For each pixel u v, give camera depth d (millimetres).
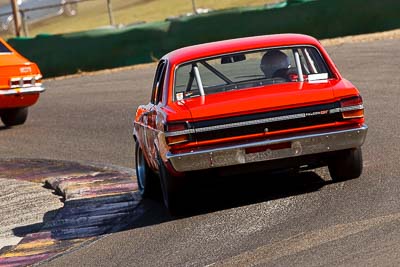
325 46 75812
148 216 27953
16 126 57688
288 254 20516
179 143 24891
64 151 45594
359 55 66750
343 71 59812
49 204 33469
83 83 77625
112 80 76375
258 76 27250
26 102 56125
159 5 123500
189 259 21609
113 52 87125
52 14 127688
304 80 27172
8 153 47688
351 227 21953
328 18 81875
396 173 27906
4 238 28844
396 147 33188
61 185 35500
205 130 24891
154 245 23766
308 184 28016
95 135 49438
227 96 26125
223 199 27844
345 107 25297
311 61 27562
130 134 48125
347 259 19359
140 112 31531
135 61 86938
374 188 26000
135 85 70562
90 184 35219
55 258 24500
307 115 25141
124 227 26938
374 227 21609
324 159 26156
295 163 25531
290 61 27406
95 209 30453
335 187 26906
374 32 81188
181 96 27031
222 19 83875
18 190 37125
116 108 59312
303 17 82188
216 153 24781
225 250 21859
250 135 24984
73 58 87688
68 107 63469
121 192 33031
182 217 26594
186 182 25688
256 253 21047
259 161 25062
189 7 116250
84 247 25203
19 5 126312
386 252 19406
